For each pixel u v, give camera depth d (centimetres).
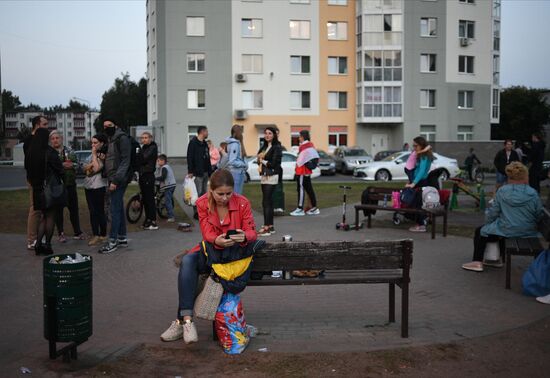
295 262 472
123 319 552
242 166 1114
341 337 496
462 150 3906
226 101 4391
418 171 1052
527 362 443
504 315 562
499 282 695
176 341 486
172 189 1238
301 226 1159
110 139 895
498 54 4944
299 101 4544
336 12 4553
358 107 4603
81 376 409
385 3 4484
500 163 1605
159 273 751
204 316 454
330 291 663
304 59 4531
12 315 566
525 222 686
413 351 461
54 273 420
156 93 4728
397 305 599
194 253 484
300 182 1341
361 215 1349
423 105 4606
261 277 488
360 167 2873
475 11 4662
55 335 425
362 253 479
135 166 920
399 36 4506
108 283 698
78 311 427
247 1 4366
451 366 433
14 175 3384
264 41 4422
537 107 5906
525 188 693
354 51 4616
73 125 18250
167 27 4278
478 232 748
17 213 1363
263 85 4447
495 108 4956
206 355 454
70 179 981
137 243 967
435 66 4597
